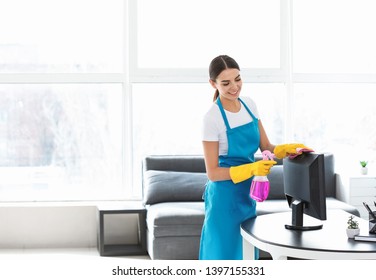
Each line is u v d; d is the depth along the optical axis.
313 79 6.51
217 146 3.46
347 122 6.61
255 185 3.32
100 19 6.36
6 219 5.93
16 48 6.26
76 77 6.27
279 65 6.51
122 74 6.34
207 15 6.45
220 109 3.46
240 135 3.48
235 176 3.34
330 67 6.60
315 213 3.07
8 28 6.25
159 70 6.38
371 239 2.88
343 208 5.48
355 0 6.62
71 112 6.32
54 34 6.30
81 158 6.35
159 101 6.41
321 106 6.57
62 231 5.99
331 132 6.59
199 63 6.45
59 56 6.31
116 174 6.39
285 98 6.50
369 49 6.65
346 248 2.75
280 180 6.02
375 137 6.65
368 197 5.87
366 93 6.63
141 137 6.41
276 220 3.44
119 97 6.37
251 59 6.50
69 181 6.34
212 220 3.45
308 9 6.55
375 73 6.60
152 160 6.12
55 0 6.30
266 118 6.52
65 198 6.33
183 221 5.17
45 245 5.98
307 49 6.57
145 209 5.68
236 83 3.38
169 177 5.91
